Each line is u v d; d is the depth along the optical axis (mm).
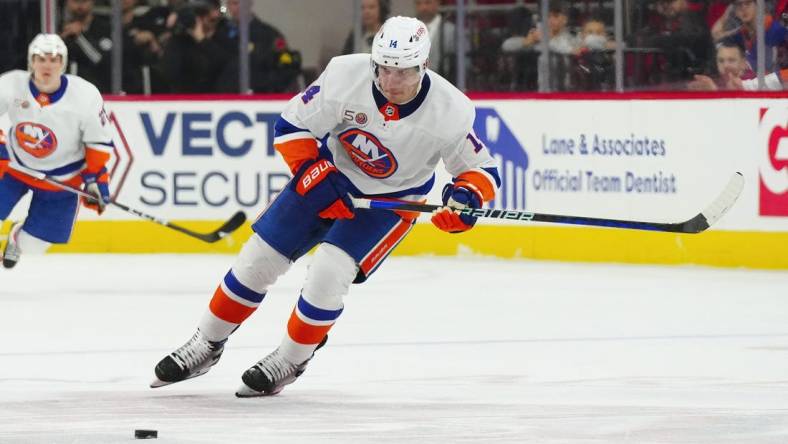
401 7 26141
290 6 26578
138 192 26250
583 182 24234
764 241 22984
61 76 18609
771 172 22906
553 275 22406
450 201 11758
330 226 12219
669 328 16875
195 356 12359
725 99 23203
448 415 11414
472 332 16531
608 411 11602
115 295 20125
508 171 24828
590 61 25047
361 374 13617
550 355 14844
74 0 26812
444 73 25984
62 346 15516
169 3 26688
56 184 18766
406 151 11734
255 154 25906
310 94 11734
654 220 23750
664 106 23609
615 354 14914
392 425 10977
